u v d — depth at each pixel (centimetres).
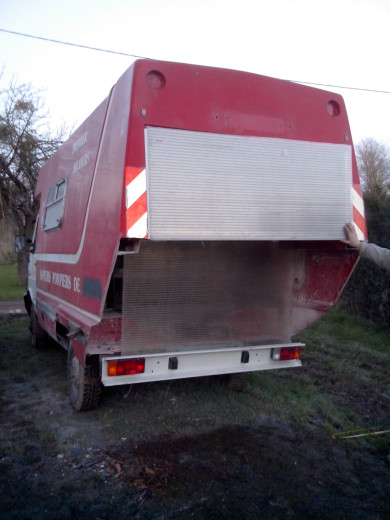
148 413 497
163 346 466
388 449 421
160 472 373
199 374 463
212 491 346
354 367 692
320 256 509
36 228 814
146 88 378
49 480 362
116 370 428
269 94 419
